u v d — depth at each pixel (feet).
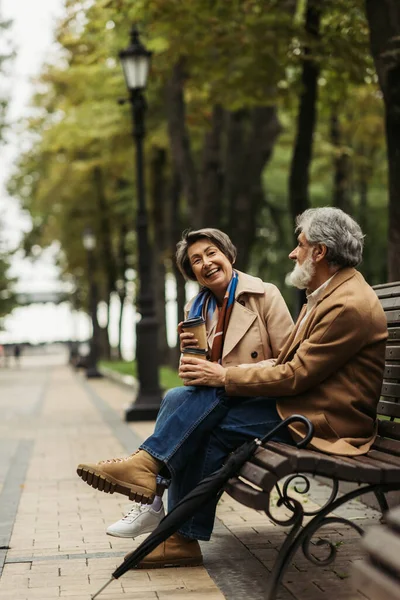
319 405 12.26
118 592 12.33
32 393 71.26
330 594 11.87
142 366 39.83
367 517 16.85
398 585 6.44
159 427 12.93
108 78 62.64
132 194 88.79
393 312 14.61
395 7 21.09
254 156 54.44
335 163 66.80
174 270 78.33
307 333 12.58
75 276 159.22
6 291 193.36
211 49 35.24
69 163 94.68
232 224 55.36
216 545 14.98
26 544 15.48
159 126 65.36
